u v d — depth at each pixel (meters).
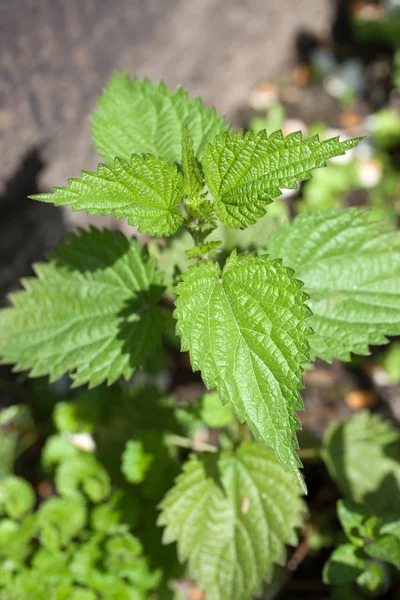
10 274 0.48
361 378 0.52
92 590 0.40
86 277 0.35
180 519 0.36
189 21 0.63
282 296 0.28
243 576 0.36
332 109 0.72
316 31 0.80
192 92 0.63
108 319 0.35
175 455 0.42
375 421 0.42
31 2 0.55
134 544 0.40
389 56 0.79
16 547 0.41
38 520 0.41
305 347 0.28
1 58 0.51
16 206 0.50
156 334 0.34
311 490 0.46
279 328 0.28
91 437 0.44
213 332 0.28
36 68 0.52
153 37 0.59
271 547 0.36
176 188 0.29
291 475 0.36
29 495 0.42
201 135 0.34
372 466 0.41
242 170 0.29
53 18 0.55
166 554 0.41
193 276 0.29
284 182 0.28
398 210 0.62
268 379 0.28
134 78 0.35
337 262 0.34
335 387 0.52
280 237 0.34
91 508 0.42
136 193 0.28
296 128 0.67
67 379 0.48
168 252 0.36
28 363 0.35
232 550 0.36
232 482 0.36
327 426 0.50
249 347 0.28
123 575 0.40
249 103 0.71
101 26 0.57
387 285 0.34
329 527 0.45
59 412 0.44
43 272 0.36
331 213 0.34
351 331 0.34
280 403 0.27
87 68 0.54
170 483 0.41
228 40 0.68
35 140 0.50
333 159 0.63
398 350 0.52
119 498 0.42
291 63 0.77
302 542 0.44
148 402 0.44
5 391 0.49
